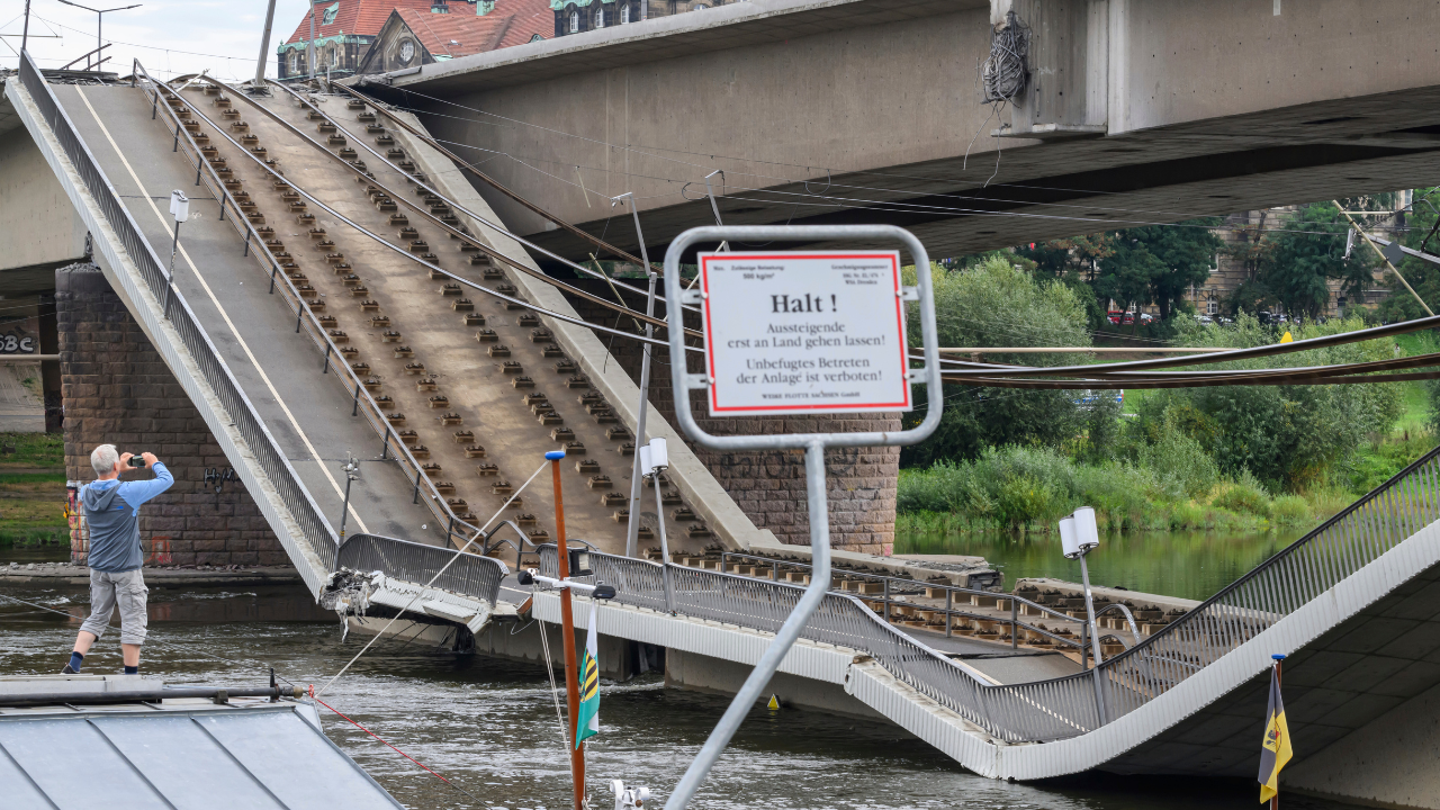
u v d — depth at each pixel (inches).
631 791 609.6
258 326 1718.8
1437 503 746.2
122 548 549.3
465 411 1674.5
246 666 1337.4
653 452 1187.9
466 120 2094.0
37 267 2237.9
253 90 2188.7
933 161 1525.6
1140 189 1673.2
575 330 1827.0
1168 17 1289.4
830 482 2333.9
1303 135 1364.4
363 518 1472.7
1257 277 4857.3
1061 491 3176.7
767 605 1084.5
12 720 394.3
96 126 2025.1
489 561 1254.3
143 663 1336.1
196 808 371.6
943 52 1501.0
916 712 961.5
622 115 1859.0
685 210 1828.2
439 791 892.6
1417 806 852.6
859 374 236.1
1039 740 903.1
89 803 362.9
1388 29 1160.8
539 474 1601.9
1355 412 3494.1
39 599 1759.4
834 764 957.2
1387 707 866.8
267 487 1485.0
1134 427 3661.4
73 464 2016.5
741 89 1710.1
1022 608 1182.9
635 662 1290.6
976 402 3516.2
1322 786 907.4
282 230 1889.8
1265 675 799.1
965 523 3166.8
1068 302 3777.1
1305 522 3238.2
